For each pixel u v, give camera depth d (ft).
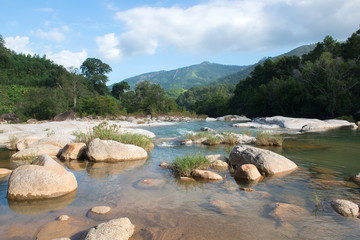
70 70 145.59
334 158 25.58
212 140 36.63
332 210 12.53
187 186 16.87
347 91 99.30
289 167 20.84
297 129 58.29
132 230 10.25
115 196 14.93
